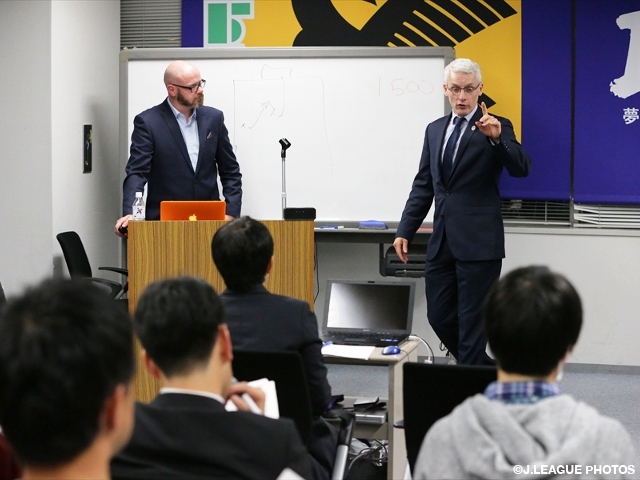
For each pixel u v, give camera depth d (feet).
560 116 18.20
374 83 17.70
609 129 18.06
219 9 19.13
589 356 18.29
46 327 2.66
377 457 12.19
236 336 7.80
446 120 14.37
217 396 4.88
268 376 7.41
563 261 18.28
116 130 19.29
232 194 16.43
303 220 10.93
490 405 3.96
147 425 4.61
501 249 13.93
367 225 17.44
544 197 18.30
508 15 18.24
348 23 18.76
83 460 2.71
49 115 16.88
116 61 19.29
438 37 18.52
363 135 17.75
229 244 7.80
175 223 11.04
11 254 17.15
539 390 4.06
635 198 18.01
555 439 3.82
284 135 17.89
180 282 5.07
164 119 16.11
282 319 7.82
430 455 4.09
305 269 10.92
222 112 17.06
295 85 17.84
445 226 14.08
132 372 2.82
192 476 4.50
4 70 17.08
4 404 2.61
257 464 4.63
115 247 19.44
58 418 2.60
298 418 7.52
